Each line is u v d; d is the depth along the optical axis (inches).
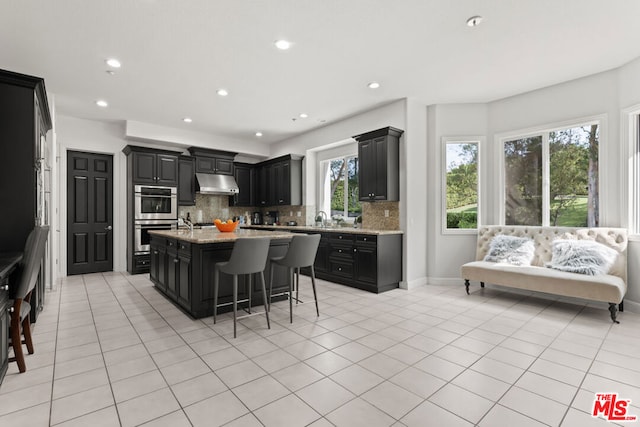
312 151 255.1
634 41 118.2
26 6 96.6
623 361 91.6
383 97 176.2
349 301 154.3
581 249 139.9
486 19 104.5
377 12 100.9
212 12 100.6
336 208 246.8
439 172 188.1
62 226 208.8
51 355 95.1
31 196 112.4
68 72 143.5
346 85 159.6
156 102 183.0
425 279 190.9
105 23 106.1
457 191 189.6
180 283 140.0
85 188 219.3
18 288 84.9
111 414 67.4
